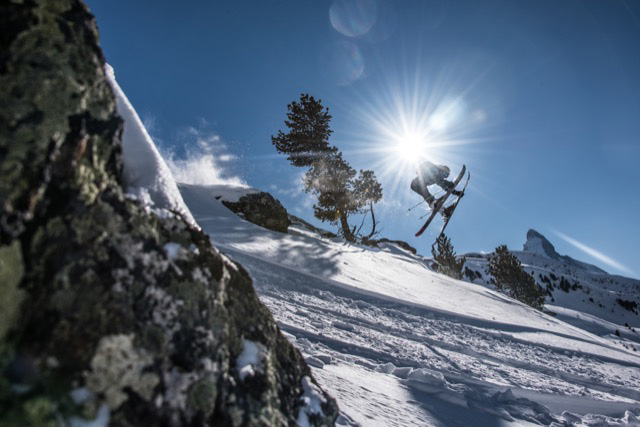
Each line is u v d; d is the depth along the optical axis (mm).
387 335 7102
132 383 1063
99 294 1101
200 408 1175
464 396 4105
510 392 4570
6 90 995
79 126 1150
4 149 961
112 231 1201
